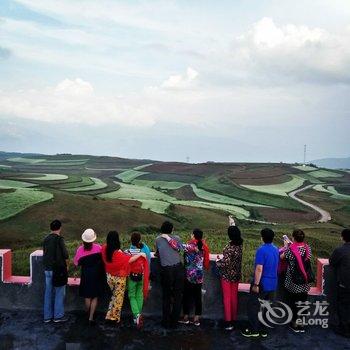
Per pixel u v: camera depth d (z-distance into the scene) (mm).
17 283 9297
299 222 88125
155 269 9133
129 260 8570
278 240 39906
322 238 49969
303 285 8508
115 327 8594
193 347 7832
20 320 8797
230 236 8805
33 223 56156
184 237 30844
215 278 9219
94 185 121312
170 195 124875
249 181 152125
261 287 8320
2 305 9359
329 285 9094
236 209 100312
